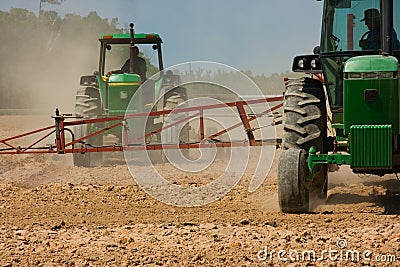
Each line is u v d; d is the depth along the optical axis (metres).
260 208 22.84
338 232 19.11
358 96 20.22
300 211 21.53
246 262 16.64
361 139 20.12
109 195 25.67
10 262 16.78
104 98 36.19
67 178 30.44
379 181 27.88
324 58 22.78
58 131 29.52
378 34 22.27
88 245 18.39
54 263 16.78
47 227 20.39
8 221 21.31
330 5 22.75
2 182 29.69
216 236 18.95
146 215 22.02
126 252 17.61
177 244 18.30
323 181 22.81
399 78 20.28
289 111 22.14
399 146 20.59
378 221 20.31
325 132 22.34
